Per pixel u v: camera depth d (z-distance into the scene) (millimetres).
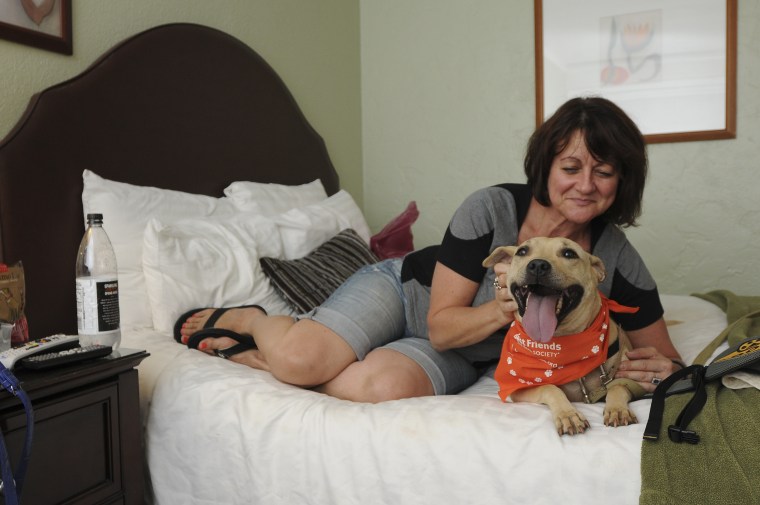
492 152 3213
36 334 1637
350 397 1399
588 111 1301
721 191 2834
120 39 1997
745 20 2729
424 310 1613
